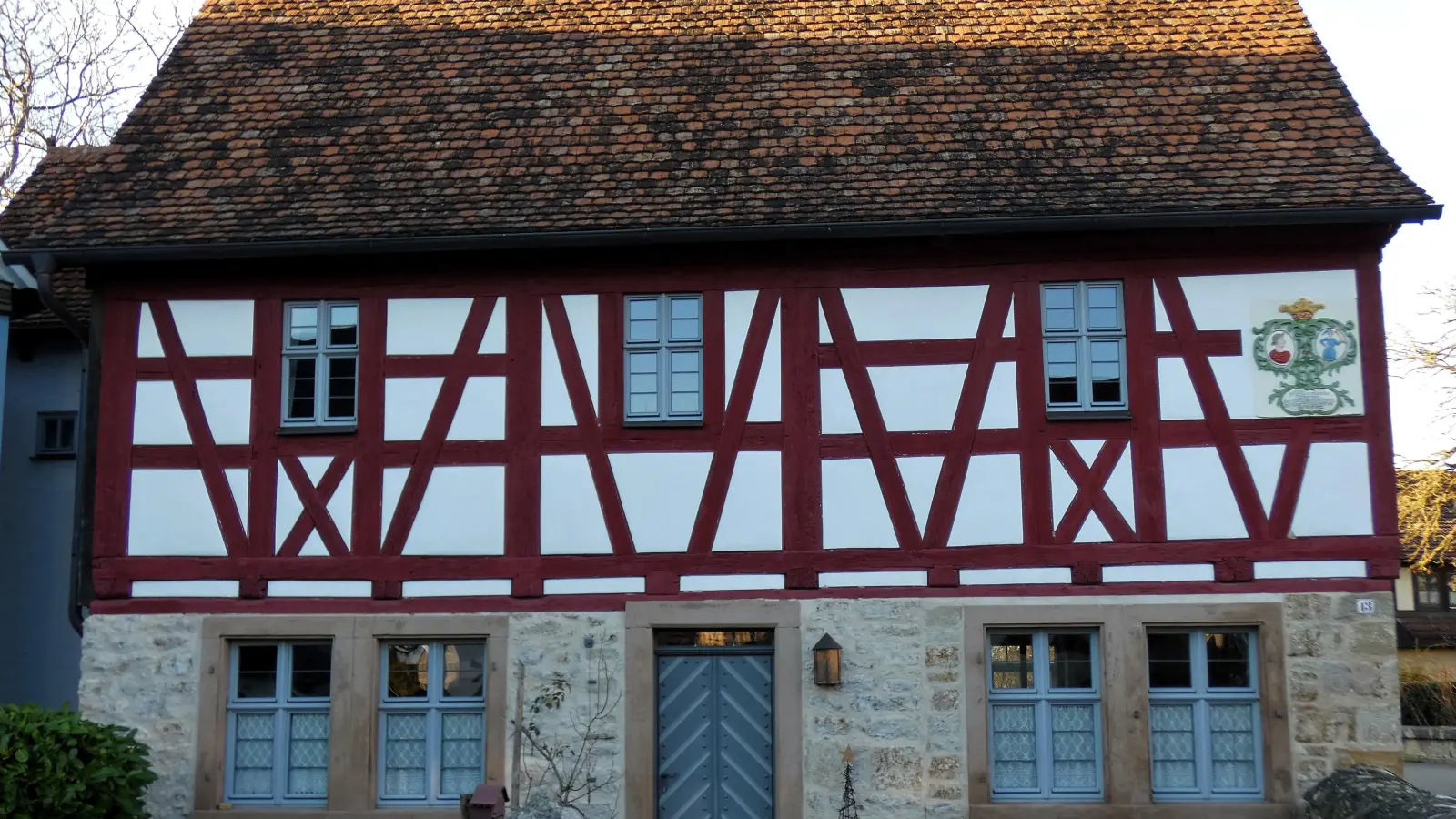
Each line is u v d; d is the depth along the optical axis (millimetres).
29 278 12000
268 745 10141
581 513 10078
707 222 9953
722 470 10047
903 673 9766
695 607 9922
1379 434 9797
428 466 10203
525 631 9992
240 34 12617
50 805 8766
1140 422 9891
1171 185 10047
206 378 10406
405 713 10109
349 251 10109
